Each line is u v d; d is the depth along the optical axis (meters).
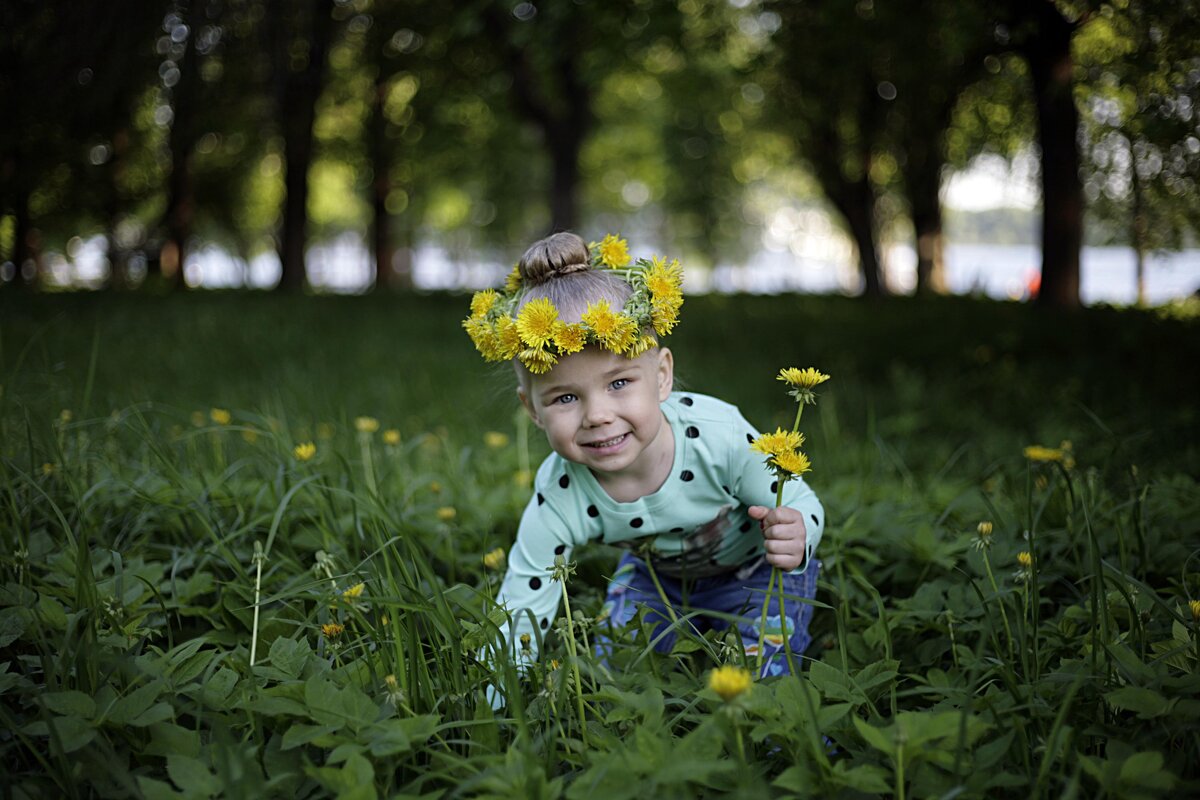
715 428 2.41
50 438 3.24
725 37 11.62
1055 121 10.33
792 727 1.62
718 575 2.68
